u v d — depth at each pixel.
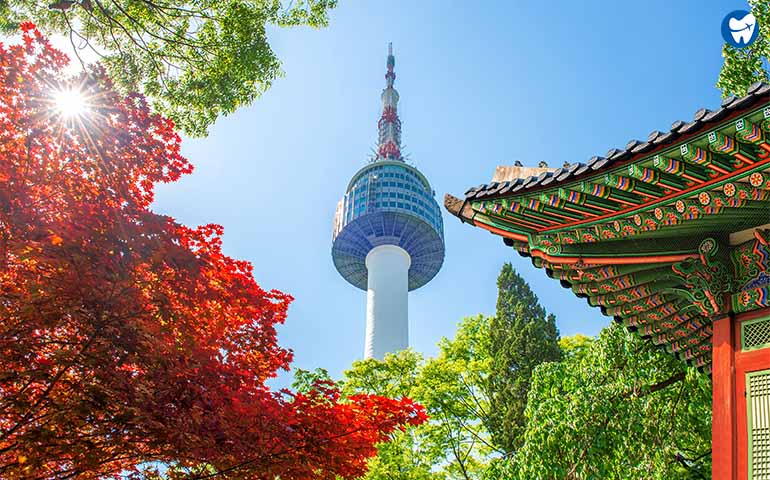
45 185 7.78
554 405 14.19
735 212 5.98
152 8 13.78
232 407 8.09
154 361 7.32
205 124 14.82
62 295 6.80
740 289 6.31
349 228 100.44
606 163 5.88
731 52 11.40
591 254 7.02
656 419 12.66
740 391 5.93
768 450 5.55
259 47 14.10
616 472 12.71
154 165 9.07
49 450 6.90
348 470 8.69
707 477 12.66
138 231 7.57
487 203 7.11
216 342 8.77
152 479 7.89
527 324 27.88
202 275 8.51
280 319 9.66
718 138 5.10
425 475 22.84
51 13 13.91
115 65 14.03
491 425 25.62
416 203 100.81
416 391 25.47
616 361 13.70
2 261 6.95
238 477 7.72
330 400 9.29
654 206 6.12
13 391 7.15
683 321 7.80
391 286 96.50
